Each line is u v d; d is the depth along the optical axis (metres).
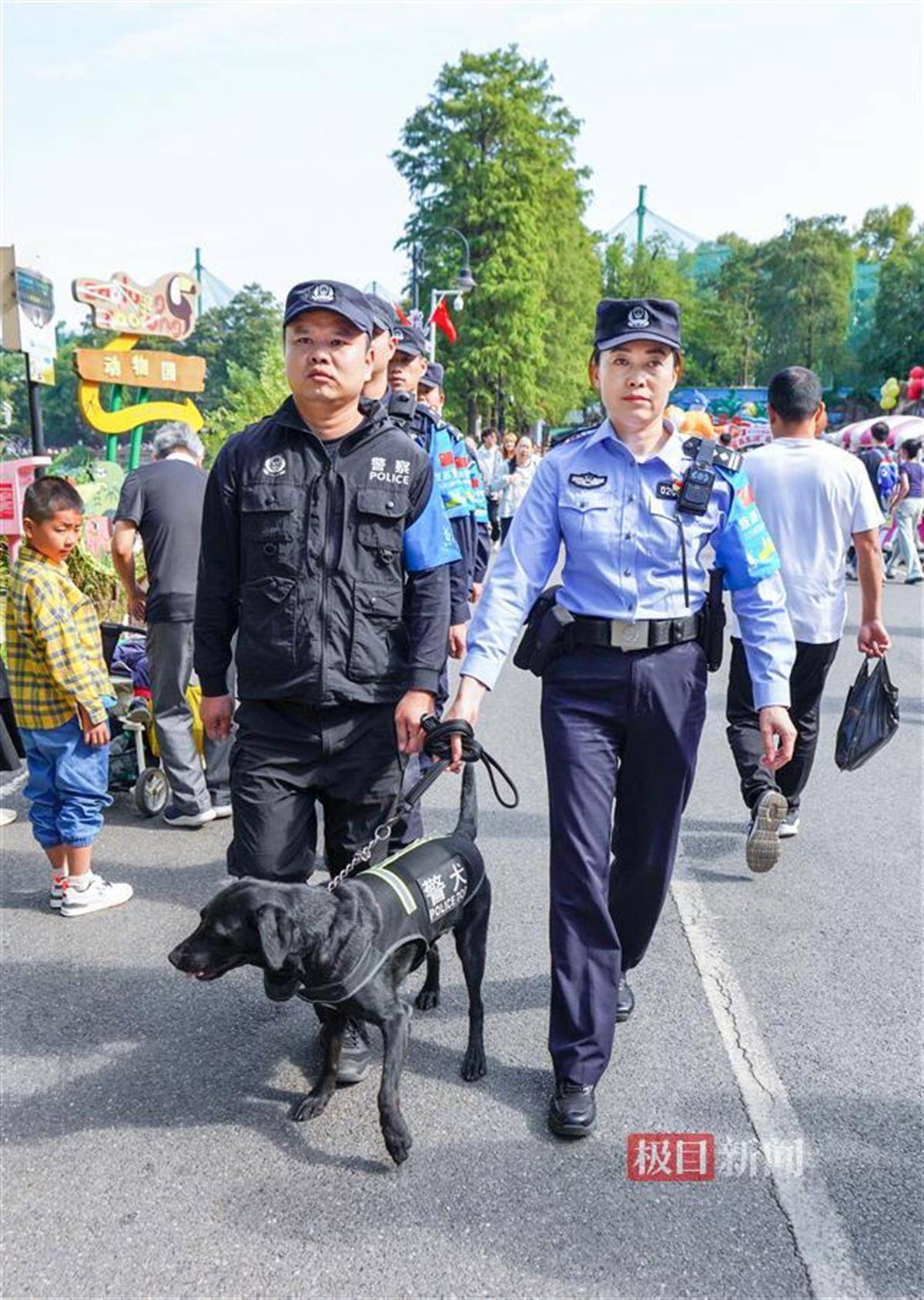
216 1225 2.48
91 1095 3.00
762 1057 3.16
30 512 3.87
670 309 2.78
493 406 40.81
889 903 4.27
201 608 2.99
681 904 4.26
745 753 4.23
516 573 2.94
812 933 4.00
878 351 67.44
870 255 88.62
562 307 44.09
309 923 2.50
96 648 4.00
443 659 3.00
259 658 2.85
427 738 2.84
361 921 2.57
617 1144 2.77
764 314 74.19
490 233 40.12
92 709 3.90
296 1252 2.39
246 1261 2.37
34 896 4.38
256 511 2.81
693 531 2.84
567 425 46.81
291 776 2.92
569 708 2.90
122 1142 2.79
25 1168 2.69
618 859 3.07
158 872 4.62
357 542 2.83
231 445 2.90
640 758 2.91
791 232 73.62
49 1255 2.39
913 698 7.70
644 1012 3.42
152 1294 2.28
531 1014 3.42
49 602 3.84
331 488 2.82
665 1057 3.16
